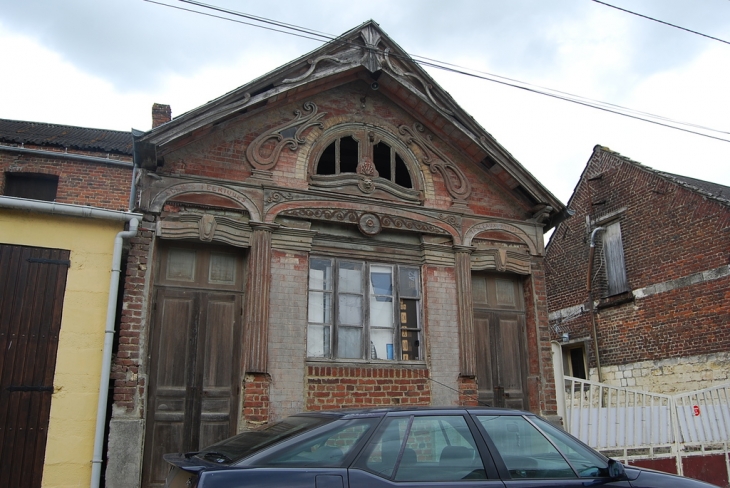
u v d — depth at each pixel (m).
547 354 11.01
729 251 13.01
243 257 9.38
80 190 12.74
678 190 14.48
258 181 9.54
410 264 10.50
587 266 17.03
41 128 14.66
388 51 10.80
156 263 8.77
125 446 7.68
